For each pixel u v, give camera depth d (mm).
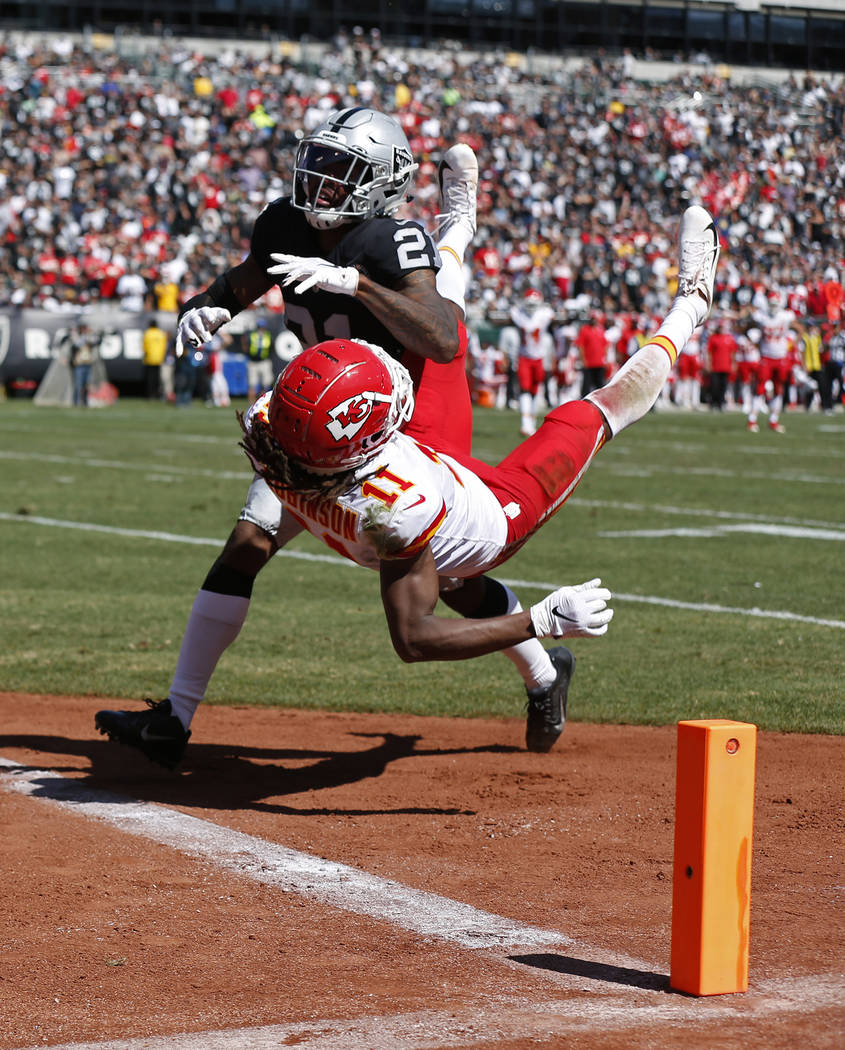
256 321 39844
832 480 23234
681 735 4340
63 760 7695
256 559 7020
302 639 11047
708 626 11391
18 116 46938
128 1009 4277
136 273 41656
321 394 5551
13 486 21016
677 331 7215
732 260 49906
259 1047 3971
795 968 4602
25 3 53656
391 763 7641
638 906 5277
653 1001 4309
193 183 45375
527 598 12180
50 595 12672
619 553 15109
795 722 8367
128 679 9594
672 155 54062
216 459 25281
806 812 6559
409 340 6160
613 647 10633
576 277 46594
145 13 55031
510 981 4500
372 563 6125
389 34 58156
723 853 4301
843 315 45531
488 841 6148
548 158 52312
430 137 51625
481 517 6168
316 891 5461
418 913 5195
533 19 59469
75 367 38656
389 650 10688
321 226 6523
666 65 59344
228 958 4727
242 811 6676
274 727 8500
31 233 42875
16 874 5652
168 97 48875
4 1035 4074
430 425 6531
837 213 55031
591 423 6773
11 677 9641
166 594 12766
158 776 7371
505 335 41031
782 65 61625
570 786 7078
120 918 5137
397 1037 4031
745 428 36125
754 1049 3926
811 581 13500
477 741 8148
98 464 24328
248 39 56062
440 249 7527
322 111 50531
